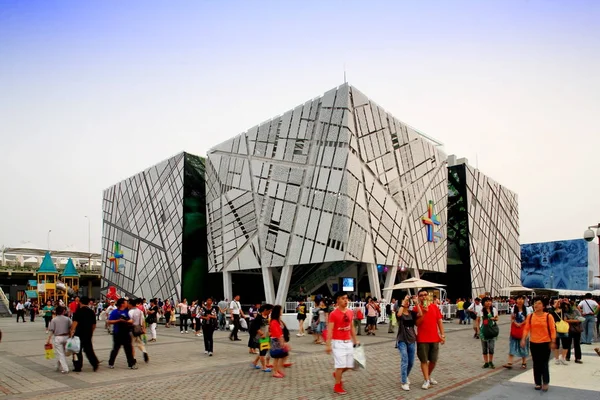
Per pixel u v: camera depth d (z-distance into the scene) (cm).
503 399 932
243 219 4384
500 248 6562
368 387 1095
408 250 4369
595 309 1834
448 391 1031
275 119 4225
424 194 4775
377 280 3809
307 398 985
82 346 1343
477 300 2236
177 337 2458
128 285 5838
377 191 3938
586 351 1666
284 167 4062
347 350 1028
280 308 1259
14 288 8431
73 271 6838
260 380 1195
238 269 4391
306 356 1655
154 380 1205
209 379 1212
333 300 2075
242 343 2119
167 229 5119
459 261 5594
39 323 3894
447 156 5709
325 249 3622
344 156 3606
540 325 1028
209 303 1711
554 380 1130
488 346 1367
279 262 3978
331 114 3756
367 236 3753
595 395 961
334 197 3622
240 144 4534
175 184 5047
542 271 8600
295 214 3906
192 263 4875
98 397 1018
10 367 1444
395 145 4300
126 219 6038
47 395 1044
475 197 5878
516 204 7400
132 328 1429
